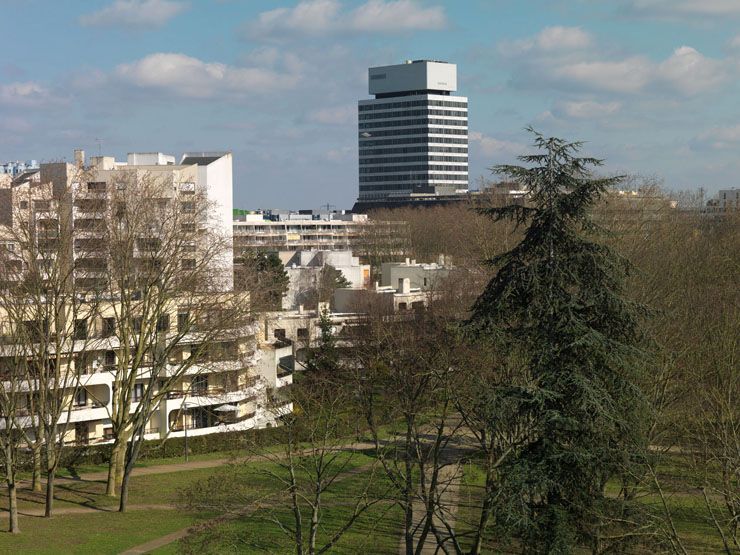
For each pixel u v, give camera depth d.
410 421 49.22
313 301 131.12
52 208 72.38
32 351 64.44
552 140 40.38
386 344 61.78
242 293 75.56
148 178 95.75
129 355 75.50
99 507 65.75
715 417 54.25
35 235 67.75
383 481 62.03
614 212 88.94
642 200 103.75
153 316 71.12
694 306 68.19
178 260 71.38
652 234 90.44
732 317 63.50
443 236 192.75
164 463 80.56
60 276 65.44
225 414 88.62
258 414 88.62
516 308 40.91
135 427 71.25
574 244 40.19
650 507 42.44
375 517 60.12
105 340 75.56
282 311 114.44
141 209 71.94
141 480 73.88
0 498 68.06
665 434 56.22
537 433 40.12
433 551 53.16
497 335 40.16
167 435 76.88
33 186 84.81
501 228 99.25
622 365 38.88
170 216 72.19
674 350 56.09
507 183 116.38
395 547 54.16
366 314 93.00
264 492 56.16
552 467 37.88
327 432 50.16
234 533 50.25
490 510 38.75
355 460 70.50
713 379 60.19
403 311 96.12
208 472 75.69
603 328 40.22
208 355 76.69
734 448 47.84
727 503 45.25
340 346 90.62
